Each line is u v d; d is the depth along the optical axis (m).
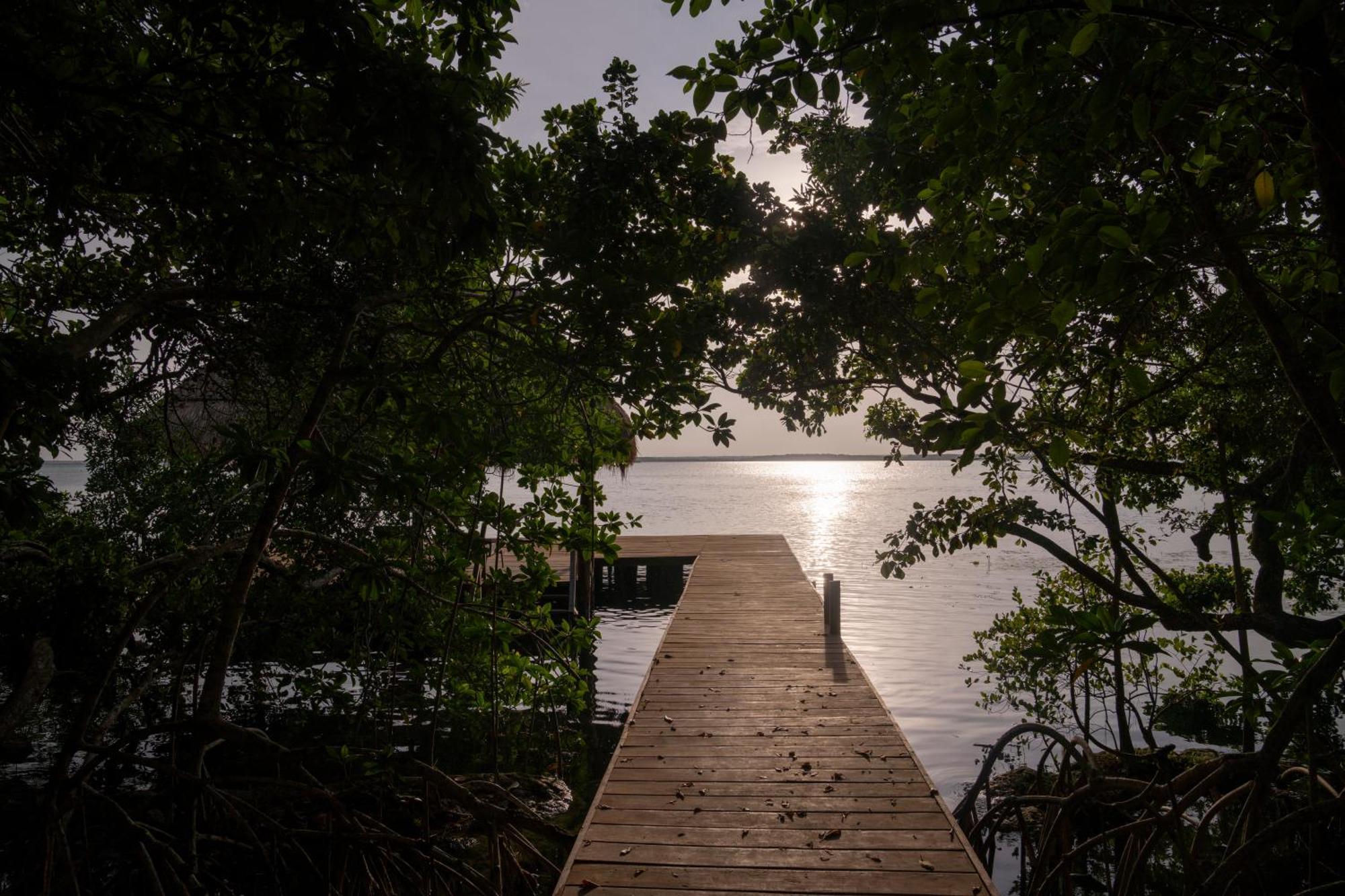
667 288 4.71
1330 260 3.30
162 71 3.59
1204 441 6.97
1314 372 3.41
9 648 7.29
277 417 7.34
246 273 5.52
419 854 5.62
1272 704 4.66
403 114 3.28
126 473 9.22
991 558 29.12
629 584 23.45
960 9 2.47
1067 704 10.30
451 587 8.54
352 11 3.13
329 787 6.16
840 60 2.79
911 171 4.21
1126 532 8.94
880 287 6.19
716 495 86.50
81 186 5.37
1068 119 3.58
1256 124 3.18
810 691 9.05
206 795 5.44
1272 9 2.42
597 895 4.71
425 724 10.78
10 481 3.54
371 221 4.55
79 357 4.45
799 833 5.51
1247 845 4.23
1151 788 5.36
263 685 11.71
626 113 5.19
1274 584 6.71
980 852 7.10
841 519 50.34
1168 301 5.87
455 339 5.67
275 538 6.91
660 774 6.59
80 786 5.19
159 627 8.95
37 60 3.45
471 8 3.87
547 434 7.39
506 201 5.23
